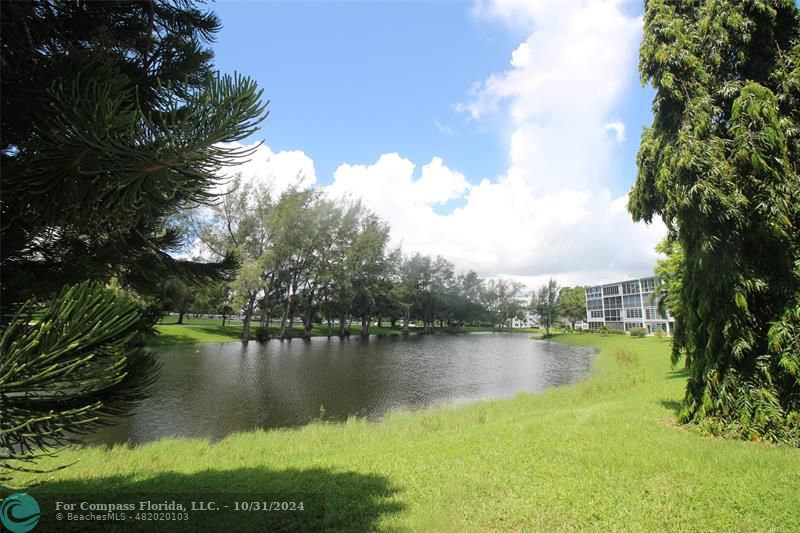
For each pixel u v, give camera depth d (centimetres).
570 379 2108
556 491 478
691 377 774
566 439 689
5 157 243
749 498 446
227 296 3962
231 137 224
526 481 509
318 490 506
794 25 707
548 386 1905
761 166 620
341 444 800
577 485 493
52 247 343
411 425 956
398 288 6353
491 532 392
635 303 7188
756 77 701
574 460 578
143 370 260
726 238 662
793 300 635
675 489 474
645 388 1286
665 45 716
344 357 3027
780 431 631
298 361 2712
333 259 4872
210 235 3497
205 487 527
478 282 9544
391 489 502
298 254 4447
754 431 646
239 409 1403
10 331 171
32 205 257
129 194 261
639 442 655
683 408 777
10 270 276
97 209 275
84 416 219
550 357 3322
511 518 418
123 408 255
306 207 4456
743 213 639
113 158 220
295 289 4694
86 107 199
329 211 4659
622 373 1861
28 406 199
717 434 683
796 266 640
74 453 739
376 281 5575
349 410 1421
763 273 664
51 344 170
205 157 229
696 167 640
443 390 1806
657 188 742
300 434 912
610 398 1179
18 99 238
